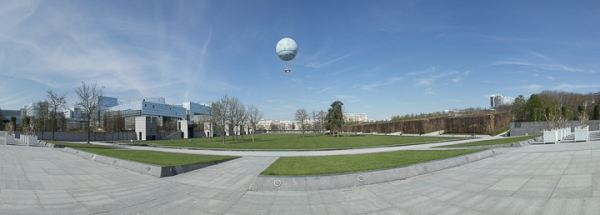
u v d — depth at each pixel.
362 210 6.62
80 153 19.11
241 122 52.09
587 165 9.62
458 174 10.34
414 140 39.09
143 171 12.03
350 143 34.91
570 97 68.31
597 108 41.16
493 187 7.93
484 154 14.94
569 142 20.75
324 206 7.04
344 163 12.91
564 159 11.66
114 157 15.27
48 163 13.91
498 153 16.34
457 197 7.23
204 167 13.96
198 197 7.98
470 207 6.35
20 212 6.17
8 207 6.46
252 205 7.19
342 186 9.07
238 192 8.60
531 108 50.34
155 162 13.29
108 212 6.47
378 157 15.08
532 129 40.50
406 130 70.25
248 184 9.80
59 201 7.24
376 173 9.84
